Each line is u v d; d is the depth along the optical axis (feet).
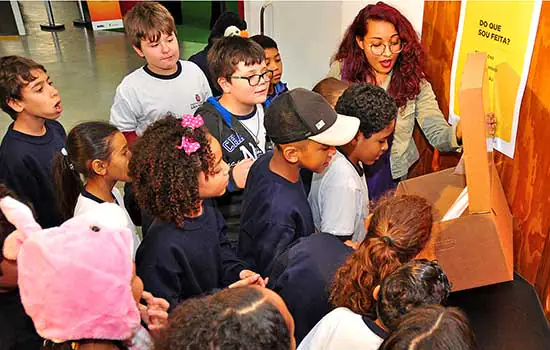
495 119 4.64
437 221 3.83
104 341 2.78
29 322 3.80
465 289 3.87
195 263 3.97
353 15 7.58
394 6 6.26
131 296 2.88
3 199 3.62
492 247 3.61
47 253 2.65
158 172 3.64
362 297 2.99
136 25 6.75
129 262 2.90
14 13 22.65
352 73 5.92
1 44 21.75
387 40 5.44
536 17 3.95
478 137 3.34
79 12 25.20
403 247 3.03
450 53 5.29
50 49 21.13
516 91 4.29
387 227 3.13
